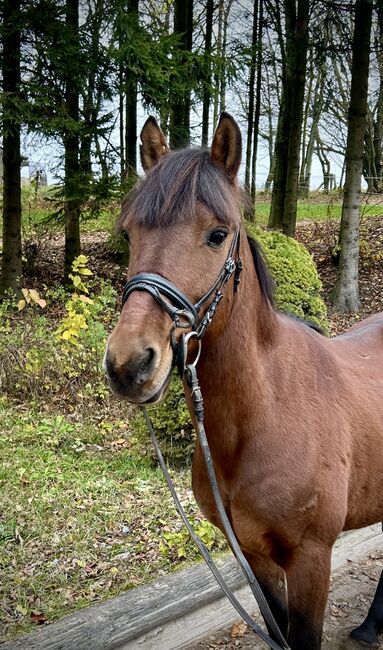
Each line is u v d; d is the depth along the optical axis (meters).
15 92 7.19
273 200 12.98
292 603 1.93
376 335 2.55
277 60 10.72
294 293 4.34
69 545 3.25
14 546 3.22
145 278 1.44
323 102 16.69
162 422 4.25
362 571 3.22
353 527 2.27
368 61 8.81
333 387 2.05
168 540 3.21
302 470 1.83
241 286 1.74
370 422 2.12
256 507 1.84
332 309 9.30
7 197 8.23
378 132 18.47
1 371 5.46
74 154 8.12
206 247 1.52
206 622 2.76
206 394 1.78
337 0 9.66
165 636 2.64
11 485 3.88
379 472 2.15
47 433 4.70
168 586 2.74
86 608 2.59
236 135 1.61
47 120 7.18
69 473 4.09
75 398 5.39
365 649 2.64
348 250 9.23
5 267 8.29
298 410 1.89
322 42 10.35
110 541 3.32
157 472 4.21
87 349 5.69
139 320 1.40
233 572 2.88
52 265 10.24
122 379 1.36
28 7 7.30
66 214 8.80
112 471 4.22
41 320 6.40
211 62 8.30
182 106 9.45
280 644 2.21
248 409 1.80
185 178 1.52
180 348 1.48
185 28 10.05
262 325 1.87
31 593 2.84
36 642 2.35
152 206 1.50
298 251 4.56
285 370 1.91
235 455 1.84
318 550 1.90
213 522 2.12
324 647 2.67
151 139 1.83
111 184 7.90
